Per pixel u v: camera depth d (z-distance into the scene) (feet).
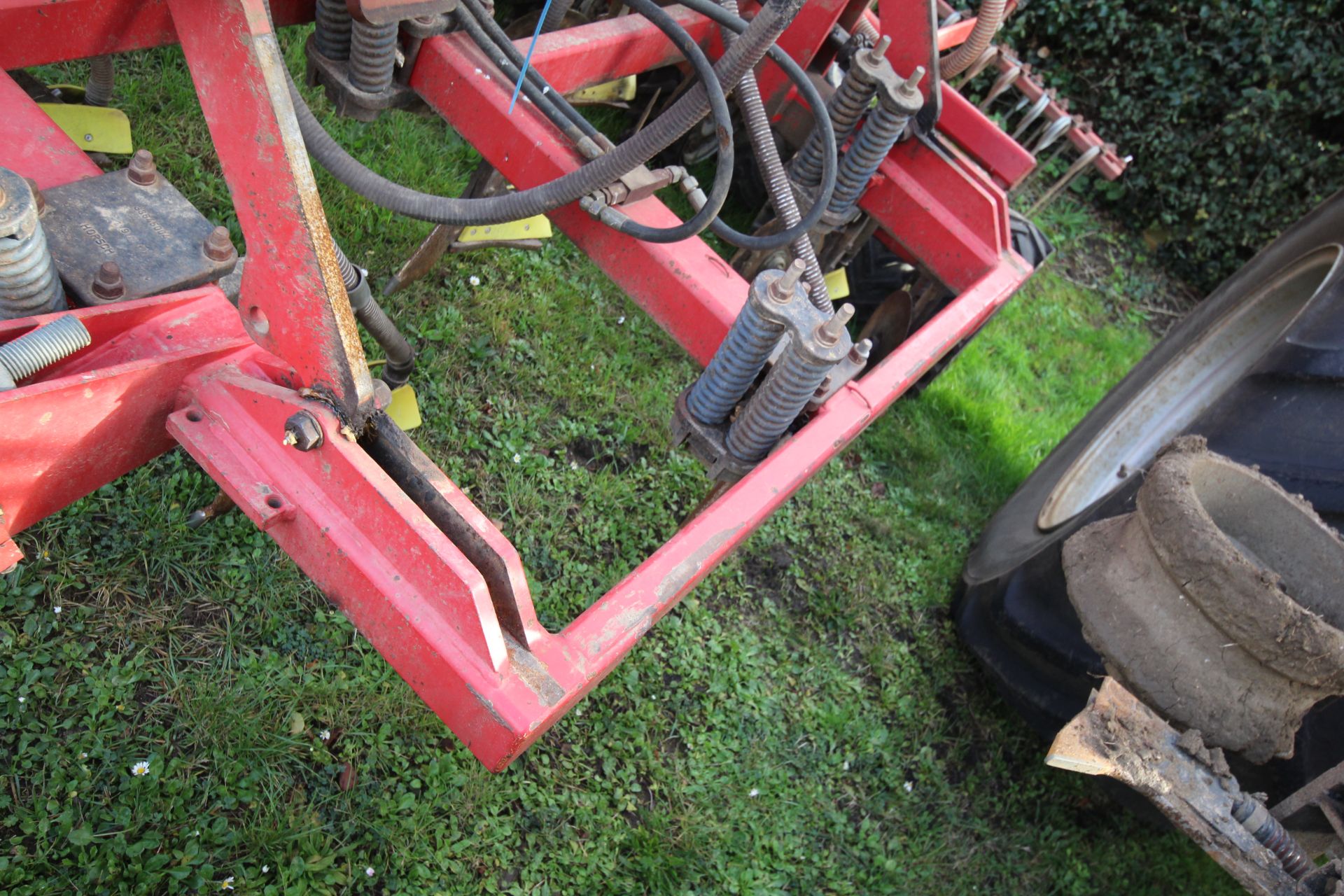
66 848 7.32
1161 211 25.45
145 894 7.30
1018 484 16.07
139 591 8.69
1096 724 8.32
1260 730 9.31
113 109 9.45
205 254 6.72
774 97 12.38
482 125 8.98
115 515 8.96
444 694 5.97
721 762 10.38
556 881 8.82
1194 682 9.52
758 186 15.39
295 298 5.67
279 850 7.90
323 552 6.08
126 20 7.22
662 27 8.36
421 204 7.84
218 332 6.40
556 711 6.05
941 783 11.57
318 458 6.01
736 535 7.68
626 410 12.80
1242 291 13.88
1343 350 10.12
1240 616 9.02
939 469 15.43
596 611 6.73
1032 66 25.30
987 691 12.85
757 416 8.18
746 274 12.53
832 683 11.82
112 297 6.15
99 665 8.21
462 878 8.44
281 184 5.19
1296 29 23.80
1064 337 20.76
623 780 9.72
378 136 13.20
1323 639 8.64
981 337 18.75
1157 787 8.16
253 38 4.80
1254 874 8.02
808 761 10.96
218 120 5.24
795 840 10.23
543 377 12.42
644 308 9.18
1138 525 9.98
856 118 11.39
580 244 9.32
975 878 10.95
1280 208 24.64
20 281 5.64
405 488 6.47
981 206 11.75
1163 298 24.62
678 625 11.16
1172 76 24.57
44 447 5.55
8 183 5.50
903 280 14.99
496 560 6.09
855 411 8.98
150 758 7.88
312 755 8.46
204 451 6.10
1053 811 11.91
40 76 11.46
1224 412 11.00
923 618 13.28
